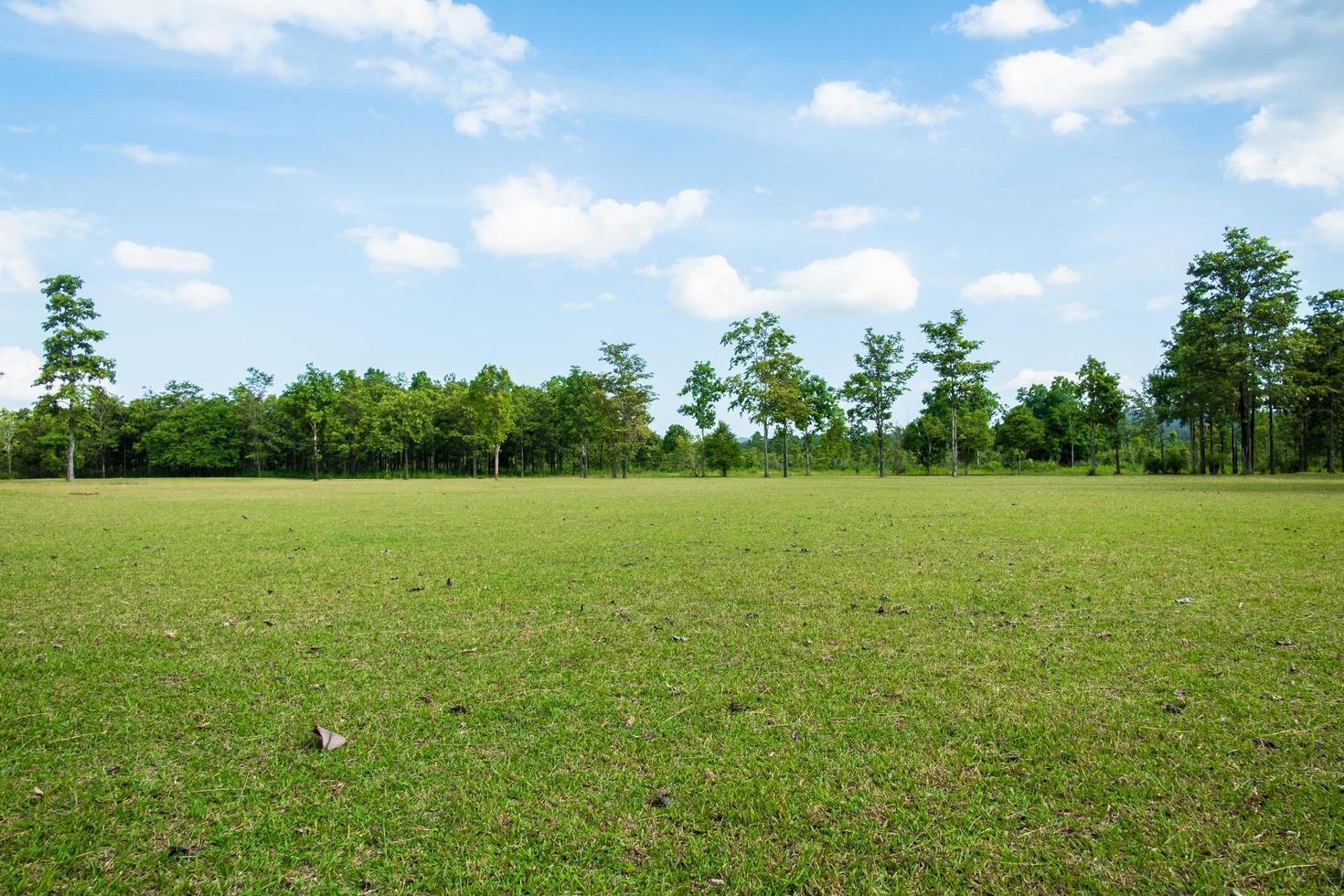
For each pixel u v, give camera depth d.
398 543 13.59
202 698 5.00
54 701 4.93
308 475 100.44
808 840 3.17
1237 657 5.64
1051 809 3.39
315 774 3.83
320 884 2.90
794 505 23.56
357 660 5.88
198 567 10.75
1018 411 77.62
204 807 3.48
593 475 94.19
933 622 6.94
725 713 4.64
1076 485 37.59
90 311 57.09
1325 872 2.86
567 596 8.37
